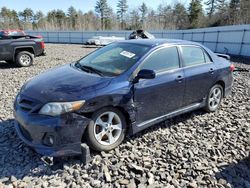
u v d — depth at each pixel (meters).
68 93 3.11
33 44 10.74
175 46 4.25
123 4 67.38
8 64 11.23
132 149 3.55
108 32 31.33
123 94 3.39
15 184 2.78
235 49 17.50
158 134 4.05
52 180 2.86
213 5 56.66
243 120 4.83
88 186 2.81
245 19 38.06
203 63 4.71
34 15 71.88
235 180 3.06
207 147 3.74
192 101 4.57
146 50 3.89
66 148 3.03
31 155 3.33
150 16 60.66
